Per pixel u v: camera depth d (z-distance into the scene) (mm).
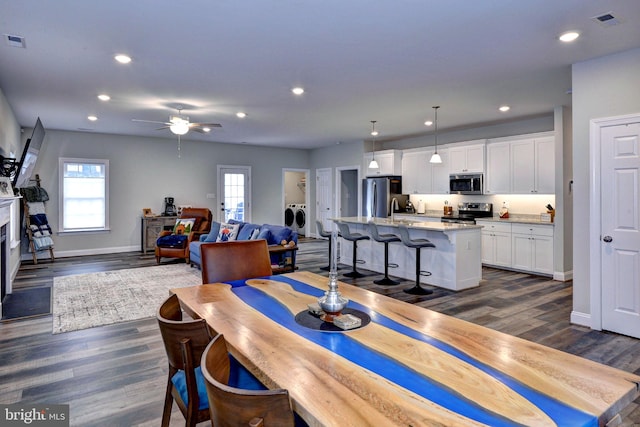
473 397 1052
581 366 1243
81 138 7738
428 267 5488
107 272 6145
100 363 2914
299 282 2477
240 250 2713
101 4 2600
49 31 3016
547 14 2760
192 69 3938
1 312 3904
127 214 8281
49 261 7086
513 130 6750
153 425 2150
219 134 8156
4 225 4410
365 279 5797
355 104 5434
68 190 7660
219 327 1622
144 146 8461
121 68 3891
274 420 964
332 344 1430
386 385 1117
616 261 3539
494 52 3500
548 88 4656
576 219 3795
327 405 1008
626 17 2805
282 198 10555
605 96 3576
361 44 3311
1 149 4594
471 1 2576
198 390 1625
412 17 2809
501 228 6445
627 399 1070
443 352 1354
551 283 5527
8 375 2721
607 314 3604
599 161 3623
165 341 1572
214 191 9422
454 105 5508
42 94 4828
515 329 3670
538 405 1015
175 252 6812
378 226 6238
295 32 3062
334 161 10070
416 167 8156
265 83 4438
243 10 2693
